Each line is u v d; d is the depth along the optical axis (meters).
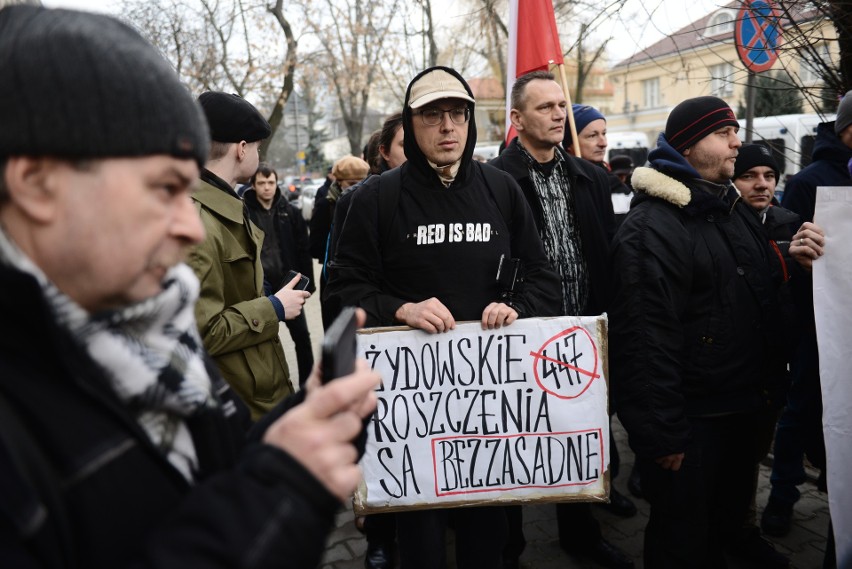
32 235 0.68
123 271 0.70
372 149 3.95
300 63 17.95
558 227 2.90
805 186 3.07
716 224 2.30
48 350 0.66
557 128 2.84
